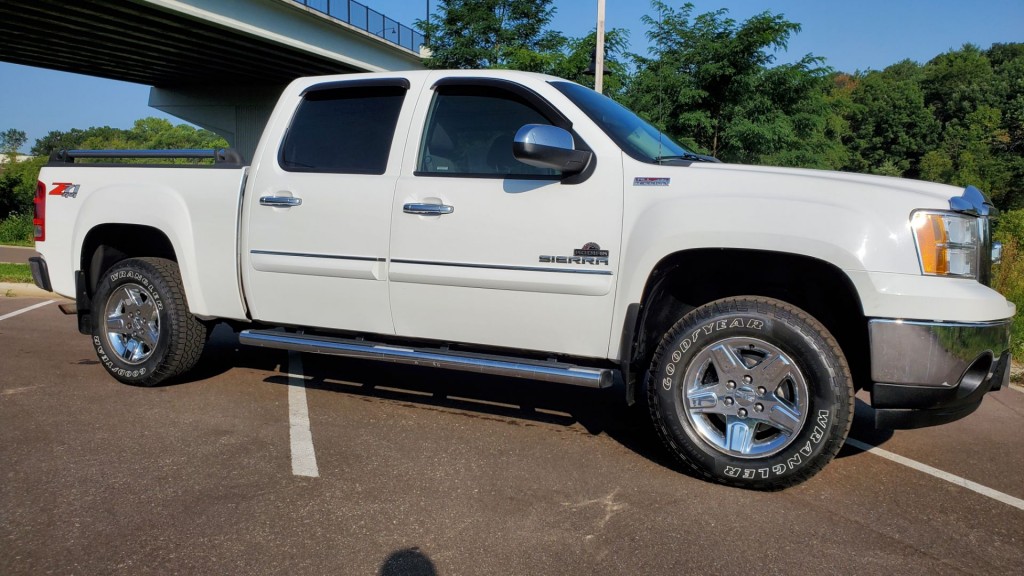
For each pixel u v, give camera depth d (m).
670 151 4.17
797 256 3.36
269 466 3.61
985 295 3.19
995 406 5.35
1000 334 3.26
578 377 3.62
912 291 3.10
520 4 17.66
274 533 2.91
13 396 4.78
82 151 5.29
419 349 4.09
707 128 14.80
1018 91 79.06
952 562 2.82
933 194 3.26
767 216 3.29
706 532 3.01
